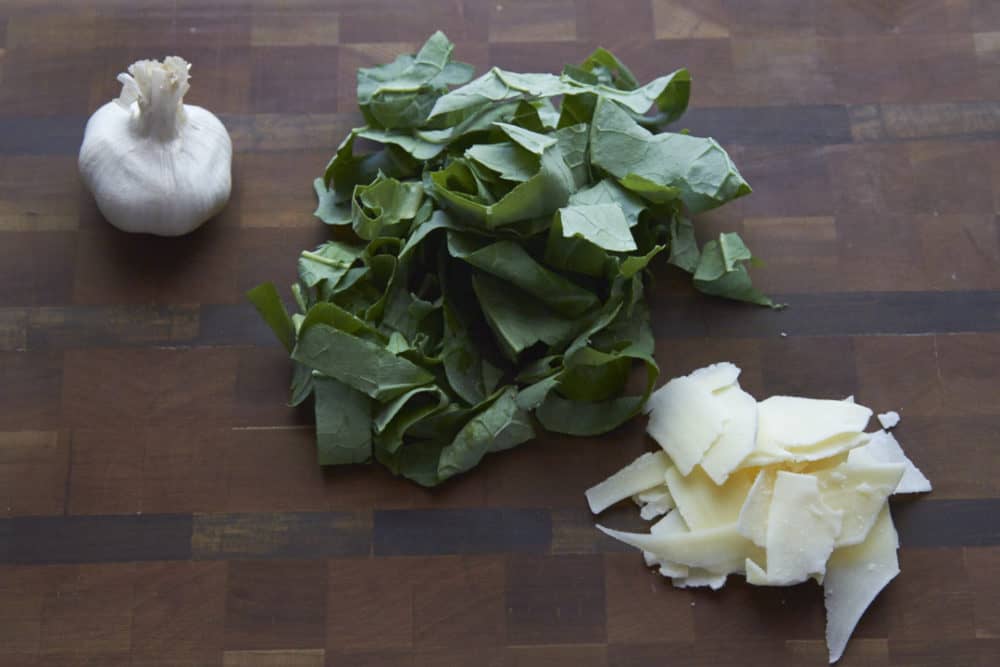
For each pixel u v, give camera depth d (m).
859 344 0.74
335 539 0.72
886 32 0.77
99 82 0.76
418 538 0.72
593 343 0.73
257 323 0.74
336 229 0.75
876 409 0.74
